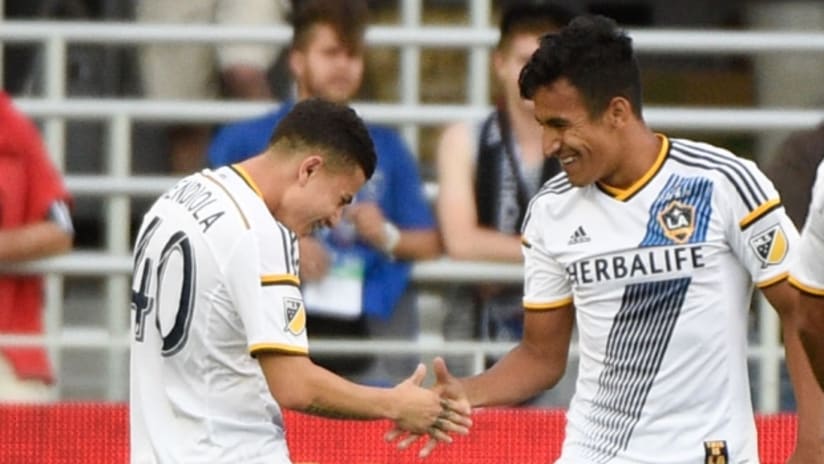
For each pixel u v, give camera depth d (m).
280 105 27.66
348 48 25.56
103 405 24.97
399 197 25.94
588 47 18.55
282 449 18.66
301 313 18.16
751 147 29.48
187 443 18.33
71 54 30.39
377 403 18.48
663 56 32.06
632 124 18.73
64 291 28.75
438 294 26.52
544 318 19.84
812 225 17.22
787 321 18.75
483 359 25.56
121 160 27.81
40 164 25.80
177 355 18.30
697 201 18.69
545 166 25.92
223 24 30.30
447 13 32.19
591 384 19.30
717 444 18.72
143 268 18.53
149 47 30.16
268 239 18.08
